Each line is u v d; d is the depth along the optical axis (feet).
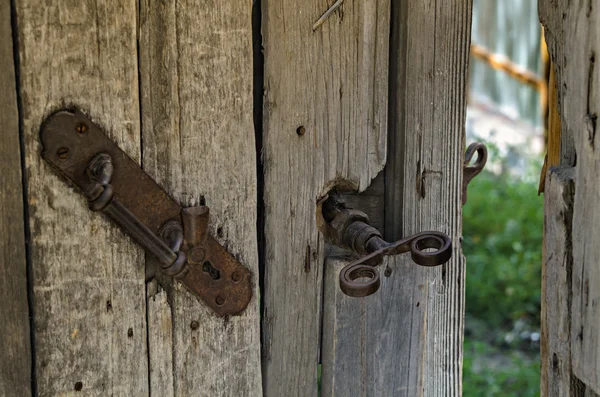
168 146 3.63
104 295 3.63
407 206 3.99
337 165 3.89
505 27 17.38
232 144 3.72
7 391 3.59
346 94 3.85
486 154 4.17
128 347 3.69
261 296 3.96
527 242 10.64
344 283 3.60
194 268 3.73
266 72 3.74
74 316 3.59
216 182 3.72
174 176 3.65
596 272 3.51
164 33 3.57
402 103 3.91
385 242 3.78
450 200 4.06
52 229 3.52
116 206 3.52
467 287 9.72
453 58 3.95
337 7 3.78
